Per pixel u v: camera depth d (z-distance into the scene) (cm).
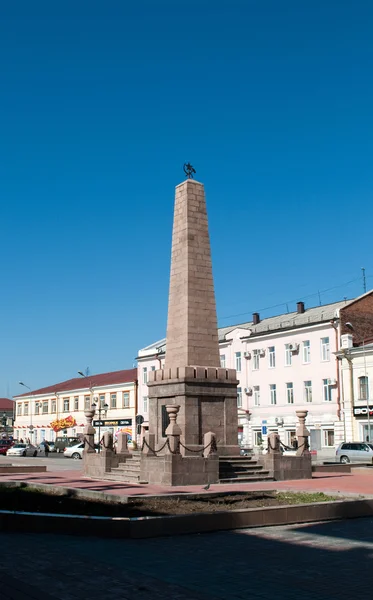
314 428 5503
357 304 5516
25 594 900
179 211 2756
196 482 2297
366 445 4303
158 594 907
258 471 2538
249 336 6238
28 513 1454
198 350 2619
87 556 1152
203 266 2702
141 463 2394
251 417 6147
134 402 7400
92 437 2850
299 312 6228
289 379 5791
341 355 5291
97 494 1830
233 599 882
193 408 2519
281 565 1088
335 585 955
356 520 1606
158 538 1343
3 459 5491
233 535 1379
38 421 9362
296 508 1549
